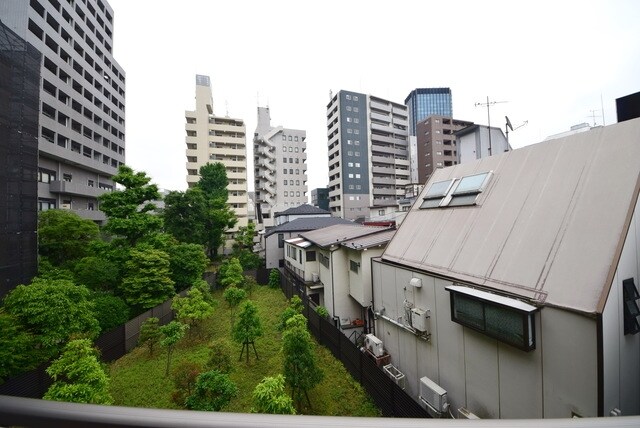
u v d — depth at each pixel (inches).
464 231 288.4
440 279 269.4
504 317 202.7
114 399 327.3
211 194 1189.7
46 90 909.2
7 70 453.1
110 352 406.9
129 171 585.3
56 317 310.0
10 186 453.7
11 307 308.5
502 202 273.6
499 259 236.1
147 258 516.7
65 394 237.6
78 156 999.6
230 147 1563.7
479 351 230.1
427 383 274.5
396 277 340.5
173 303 494.3
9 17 788.6
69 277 472.4
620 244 176.1
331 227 809.5
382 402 294.4
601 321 160.1
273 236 976.3
